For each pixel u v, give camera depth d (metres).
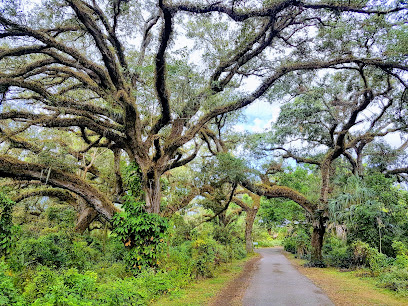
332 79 14.61
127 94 10.64
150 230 10.25
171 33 9.48
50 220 16.47
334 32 10.97
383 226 12.84
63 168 11.09
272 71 11.97
